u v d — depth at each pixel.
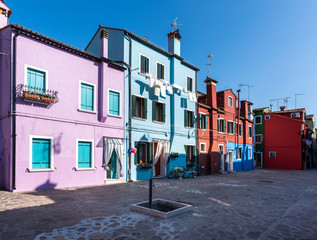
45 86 11.05
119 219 6.05
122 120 14.57
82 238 4.74
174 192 10.70
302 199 9.79
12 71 9.98
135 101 15.57
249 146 32.09
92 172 12.66
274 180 17.91
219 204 8.30
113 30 15.45
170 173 17.69
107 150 13.34
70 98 12.02
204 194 10.38
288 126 34.97
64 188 10.99
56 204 7.62
